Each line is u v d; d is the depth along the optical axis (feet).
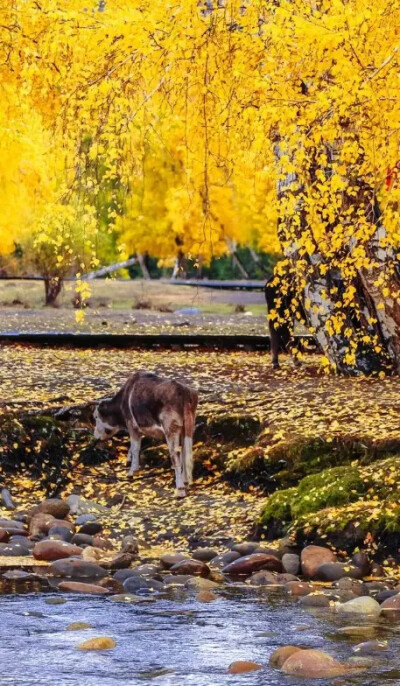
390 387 59.57
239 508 47.65
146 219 199.82
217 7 42.22
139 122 48.55
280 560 40.88
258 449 50.42
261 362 71.82
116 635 31.19
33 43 51.80
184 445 49.08
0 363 69.15
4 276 150.82
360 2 39.04
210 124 46.16
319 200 44.55
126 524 46.88
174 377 63.87
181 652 29.55
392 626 32.35
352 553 41.27
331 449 49.26
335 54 39.19
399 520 41.42
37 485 50.85
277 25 39.01
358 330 64.23
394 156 41.34
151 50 42.57
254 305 140.67
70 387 59.57
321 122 40.70
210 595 35.99
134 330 94.89
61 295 137.28
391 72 39.55
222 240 199.41
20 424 52.85
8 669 27.96
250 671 28.02
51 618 32.96
